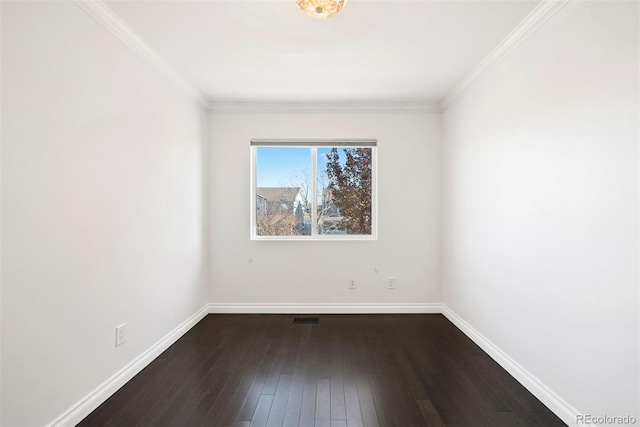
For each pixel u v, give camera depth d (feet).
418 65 8.98
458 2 6.23
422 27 7.11
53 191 5.43
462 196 10.41
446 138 11.80
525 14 6.61
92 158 6.30
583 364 5.53
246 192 12.31
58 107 5.52
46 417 5.32
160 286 8.84
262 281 12.36
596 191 5.27
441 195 12.30
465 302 10.23
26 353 5.00
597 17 5.24
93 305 6.33
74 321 5.88
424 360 8.41
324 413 6.20
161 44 7.80
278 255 12.35
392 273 12.37
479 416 6.10
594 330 5.32
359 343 9.52
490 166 8.61
